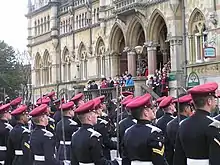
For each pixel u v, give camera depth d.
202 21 40.91
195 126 9.59
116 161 12.59
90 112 11.91
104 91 42.50
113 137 19.42
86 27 60.28
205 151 9.48
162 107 15.75
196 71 40.69
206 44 38.75
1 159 16.75
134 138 10.64
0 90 92.56
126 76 45.22
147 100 10.88
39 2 74.44
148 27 47.06
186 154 9.85
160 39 48.94
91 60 59.84
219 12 37.97
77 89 48.06
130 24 49.84
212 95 9.67
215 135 9.24
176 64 43.34
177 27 43.59
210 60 38.78
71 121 17.23
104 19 55.62
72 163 11.98
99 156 11.43
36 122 13.75
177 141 10.31
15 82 94.44
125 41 51.09
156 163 10.28
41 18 73.75
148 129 10.56
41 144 13.30
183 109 13.40
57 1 68.69
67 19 65.81
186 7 42.66
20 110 15.41
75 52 63.72
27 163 14.90
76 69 63.41
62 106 17.42
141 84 37.88
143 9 47.16
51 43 70.06
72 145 11.91
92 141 11.41
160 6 45.22
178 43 43.53
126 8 48.34
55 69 68.75
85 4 59.88
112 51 54.91
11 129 16.12
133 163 10.73
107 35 55.50
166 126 14.58
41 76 74.88
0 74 93.81
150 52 47.28
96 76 58.41
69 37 65.25
